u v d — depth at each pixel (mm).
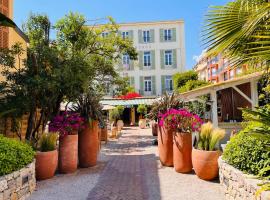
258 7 3289
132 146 15609
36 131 9961
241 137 5492
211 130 7363
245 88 14727
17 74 9219
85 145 9367
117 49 19344
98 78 17031
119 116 33750
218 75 32688
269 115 3006
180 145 8055
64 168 8352
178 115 8383
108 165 9781
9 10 10484
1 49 8984
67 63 9734
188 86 26766
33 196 6121
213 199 5684
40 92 9102
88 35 17250
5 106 8727
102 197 6039
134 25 40375
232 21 3637
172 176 7750
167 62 40125
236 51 3730
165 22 40125
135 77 40125
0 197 4742
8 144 5902
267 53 2803
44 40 11406
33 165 6586
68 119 8586
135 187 6770
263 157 4637
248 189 4305
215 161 6945
